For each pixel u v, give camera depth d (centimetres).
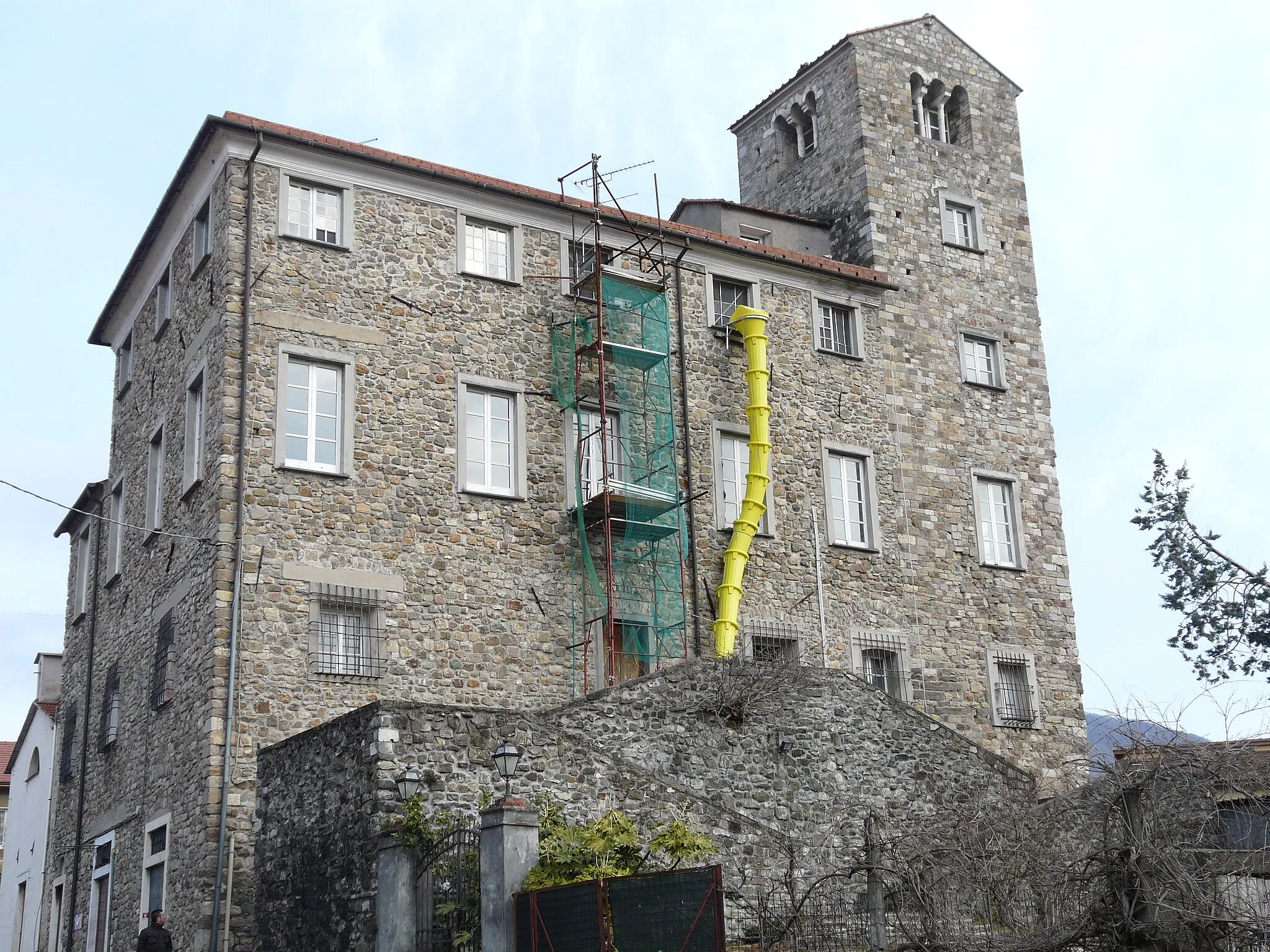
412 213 2220
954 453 2683
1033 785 1888
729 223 2698
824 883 1419
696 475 2373
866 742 1916
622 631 2241
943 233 2831
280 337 2058
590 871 1264
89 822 2427
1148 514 1794
